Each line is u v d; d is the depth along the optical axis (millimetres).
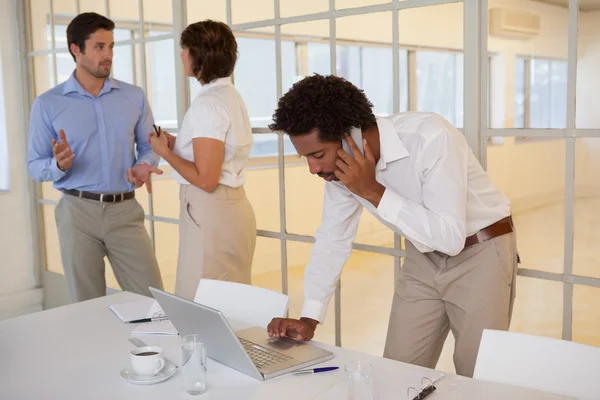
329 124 1600
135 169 3076
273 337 1762
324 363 1590
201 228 2662
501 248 1882
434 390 1404
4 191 4434
